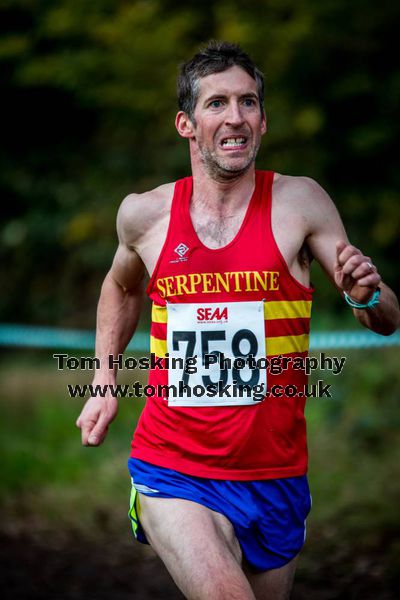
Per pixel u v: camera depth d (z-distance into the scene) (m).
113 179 44.62
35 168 48.41
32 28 44.72
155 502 10.72
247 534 10.71
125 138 44.00
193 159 11.20
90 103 43.84
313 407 26.83
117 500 23.03
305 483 11.02
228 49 10.95
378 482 21.17
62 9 41.22
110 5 41.09
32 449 27.09
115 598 16.11
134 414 29.91
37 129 48.84
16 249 47.59
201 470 10.70
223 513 10.63
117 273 12.04
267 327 10.61
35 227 46.59
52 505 22.67
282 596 11.09
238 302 10.62
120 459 26.33
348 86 36.69
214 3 40.41
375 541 17.83
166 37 39.09
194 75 10.89
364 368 27.03
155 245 11.09
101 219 43.09
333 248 10.70
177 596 16.20
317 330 32.22
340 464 22.94
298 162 37.94
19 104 48.25
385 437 24.02
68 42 42.91
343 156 38.25
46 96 47.88
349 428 24.97
